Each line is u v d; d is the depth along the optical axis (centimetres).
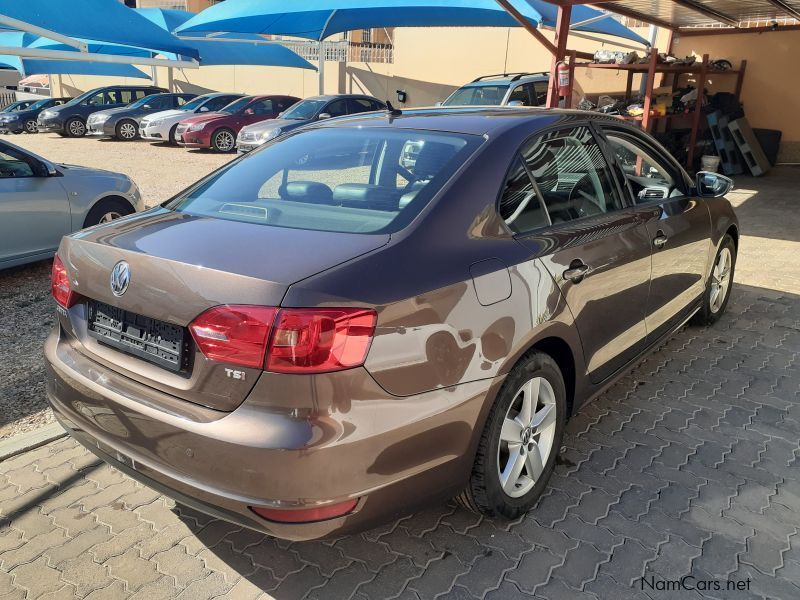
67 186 630
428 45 1902
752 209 973
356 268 211
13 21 716
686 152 1309
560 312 274
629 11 1143
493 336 241
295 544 269
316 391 198
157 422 217
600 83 1652
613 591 243
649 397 394
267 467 198
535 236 274
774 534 274
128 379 235
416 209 245
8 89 3347
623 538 271
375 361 206
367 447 206
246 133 1513
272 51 2092
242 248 225
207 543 270
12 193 586
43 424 363
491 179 264
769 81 1341
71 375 250
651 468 321
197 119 1770
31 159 609
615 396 395
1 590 243
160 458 221
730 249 500
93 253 246
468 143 278
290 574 253
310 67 2217
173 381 220
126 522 282
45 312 541
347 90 2170
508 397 255
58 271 268
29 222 601
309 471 198
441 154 273
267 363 198
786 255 720
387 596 241
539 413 284
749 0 952
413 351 215
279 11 1189
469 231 248
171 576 251
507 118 303
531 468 283
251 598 241
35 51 797
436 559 260
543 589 244
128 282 229
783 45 1310
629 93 1295
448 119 307
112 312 241
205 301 207
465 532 275
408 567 255
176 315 214
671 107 1169
